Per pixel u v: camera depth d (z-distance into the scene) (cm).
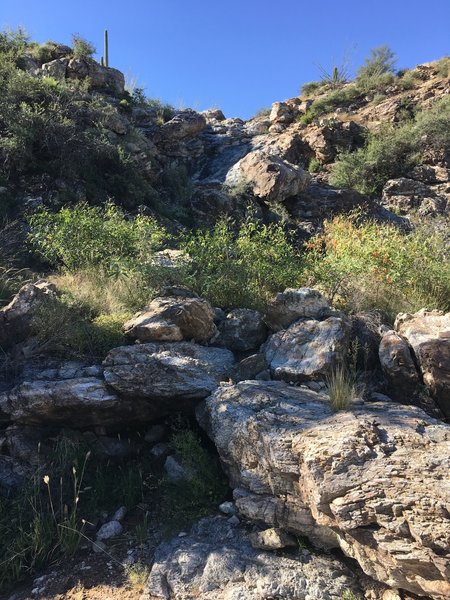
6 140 1013
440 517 258
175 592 298
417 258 594
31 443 406
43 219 708
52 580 320
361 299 547
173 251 692
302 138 2019
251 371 436
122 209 1096
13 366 439
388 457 293
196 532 342
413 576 268
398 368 403
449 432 314
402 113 2131
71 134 1104
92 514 371
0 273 644
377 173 1831
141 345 441
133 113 1748
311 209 1422
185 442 393
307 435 323
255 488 339
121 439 427
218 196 1341
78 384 399
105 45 2094
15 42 1662
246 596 287
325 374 412
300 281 599
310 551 316
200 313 481
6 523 353
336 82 2716
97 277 598
